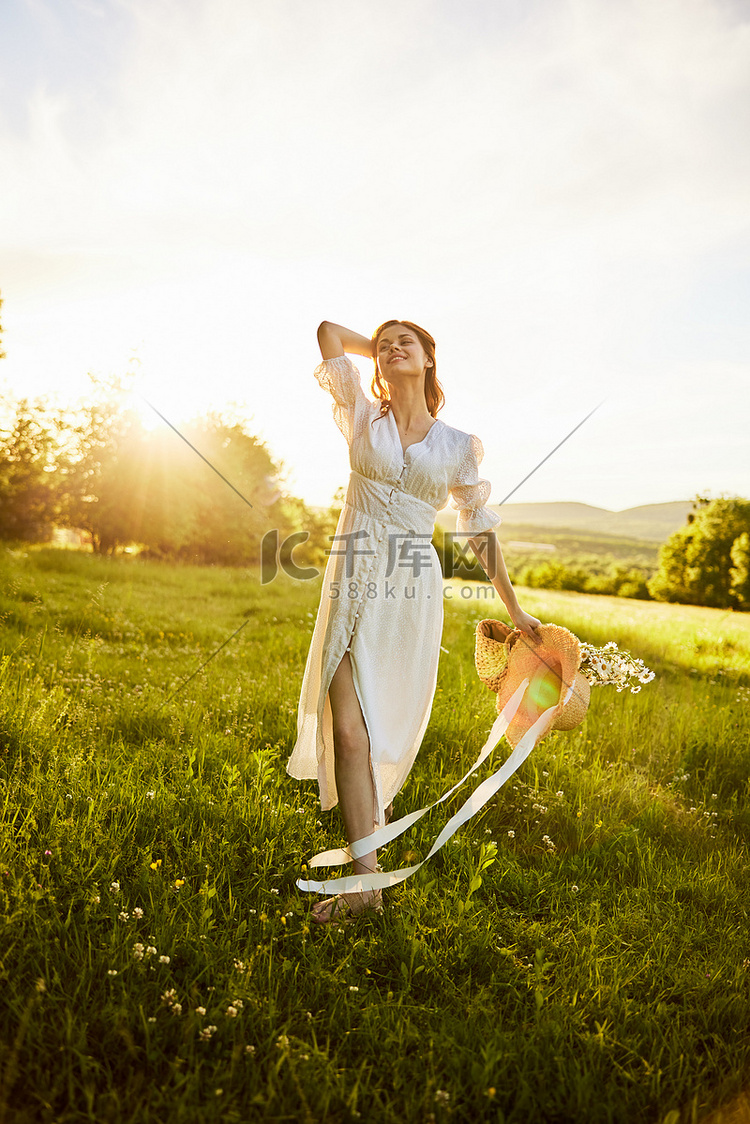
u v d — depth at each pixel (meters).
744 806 3.67
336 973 2.06
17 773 3.03
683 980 2.21
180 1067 1.71
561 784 3.60
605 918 2.53
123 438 18.42
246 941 2.19
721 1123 1.69
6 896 2.16
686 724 4.78
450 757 3.81
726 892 2.76
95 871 2.39
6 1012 1.78
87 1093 1.54
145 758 3.38
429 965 2.17
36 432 18.38
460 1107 1.66
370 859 2.52
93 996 1.88
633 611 15.34
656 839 3.23
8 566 10.63
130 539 19.00
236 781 3.18
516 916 2.55
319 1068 1.71
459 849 2.88
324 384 2.79
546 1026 1.91
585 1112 1.67
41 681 4.21
